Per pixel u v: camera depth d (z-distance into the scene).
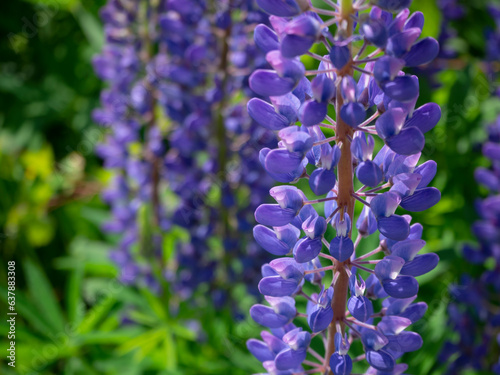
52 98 0.88
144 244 0.63
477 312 0.56
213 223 0.58
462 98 0.63
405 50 0.34
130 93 0.61
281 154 0.35
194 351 0.59
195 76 0.55
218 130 0.56
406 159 0.36
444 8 0.69
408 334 0.36
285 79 0.35
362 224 0.38
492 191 0.60
